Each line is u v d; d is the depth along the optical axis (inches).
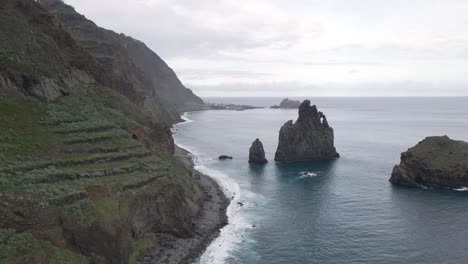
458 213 3233.3
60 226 1947.6
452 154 4232.3
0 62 2997.0
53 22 4143.7
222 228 2942.9
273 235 2810.0
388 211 3302.2
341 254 2500.0
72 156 2551.7
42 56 3442.4
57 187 2140.7
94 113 3277.6
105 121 3196.4
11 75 2987.2
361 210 3336.6
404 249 2556.6
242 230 2903.5
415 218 3125.0
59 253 1828.2
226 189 4060.0
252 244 2659.9
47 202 1983.3
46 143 2554.1
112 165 2647.6
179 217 2795.3
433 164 4168.3
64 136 2721.5
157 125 4266.7
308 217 3179.1
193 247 2591.0
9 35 3289.9
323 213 3270.2
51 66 3459.6
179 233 2728.8
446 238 2721.5
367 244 2637.8
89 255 1982.0
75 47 4200.3
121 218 2229.3
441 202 3545.8
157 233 2684.5
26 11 3769.7
